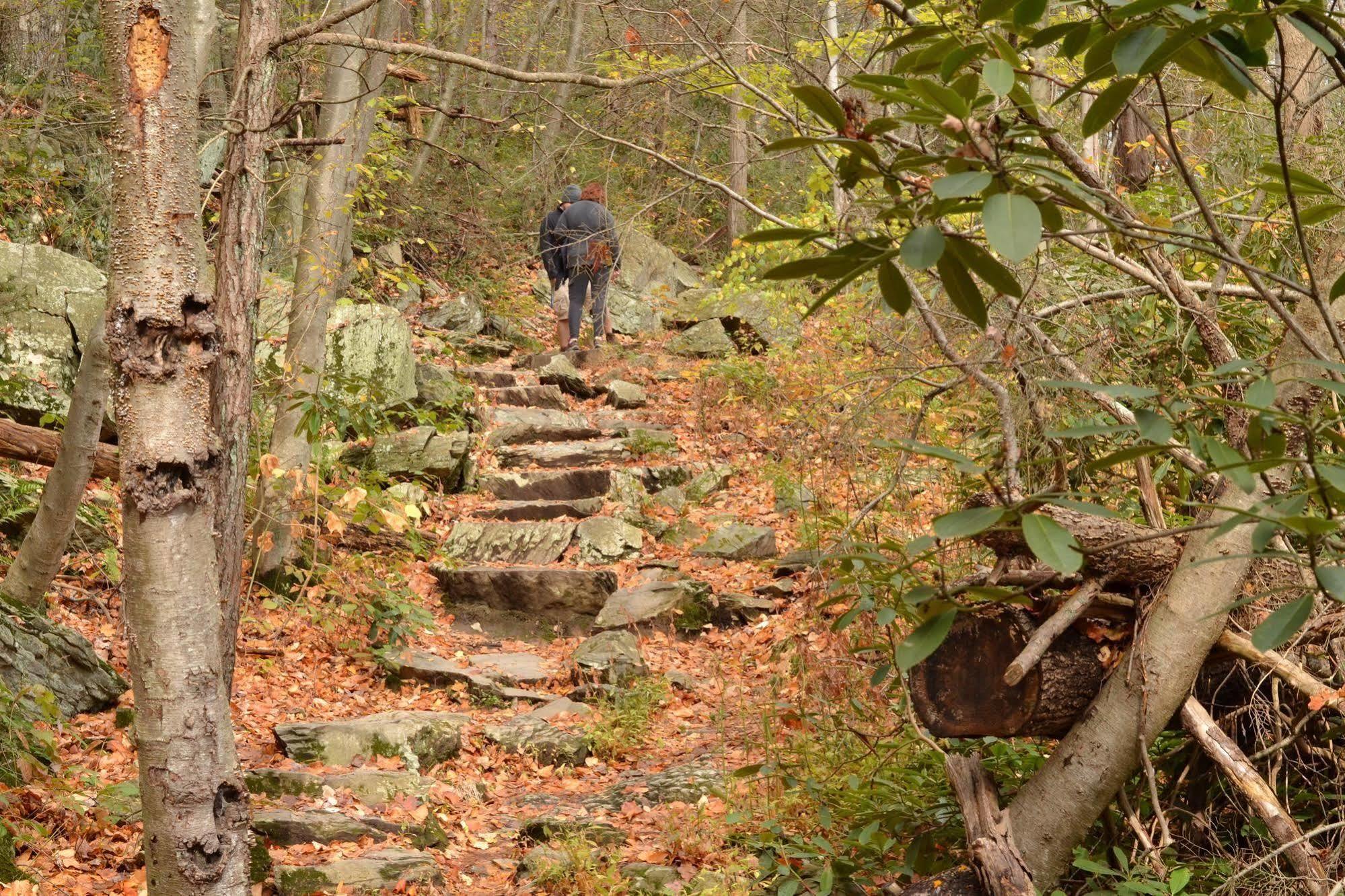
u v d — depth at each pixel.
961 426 4.68
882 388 4.12
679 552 7.92
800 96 1.65
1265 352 3.84
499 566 7.48
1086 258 3.91
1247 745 3.20
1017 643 2.88
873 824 3.47
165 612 2.47
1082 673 2.90
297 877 3.73
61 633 5.03
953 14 2.86
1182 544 2.89
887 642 3.71
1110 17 1.65
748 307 12.21
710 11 4.33
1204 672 3.20
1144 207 4.64
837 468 4.31
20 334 6.83
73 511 5.02
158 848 2.48
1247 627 2.95
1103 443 3.67
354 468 8.08
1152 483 3.34
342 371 7.78
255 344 4.67
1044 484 3.61
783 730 4.77
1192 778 3.24
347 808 4.41
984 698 2.94
